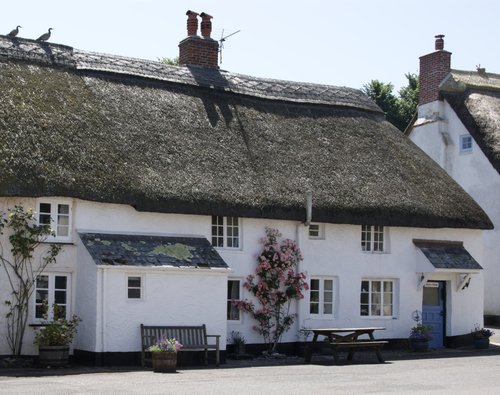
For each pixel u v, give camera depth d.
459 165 32.38
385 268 24.25
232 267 21.66
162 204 19.80
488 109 31.92
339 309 23.33
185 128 22.17
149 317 18.88
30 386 14.30
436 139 33.00
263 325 21.92
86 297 18.67
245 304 21.66
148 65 23.58
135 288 18.89
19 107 19.44
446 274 25.41
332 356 22.42
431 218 24.28
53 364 17.78
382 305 24.31
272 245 22.22
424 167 26.22
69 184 18.64
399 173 25.11
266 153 23.00
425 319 25.27
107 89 21.94
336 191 22.97
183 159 21.12
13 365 17.83
